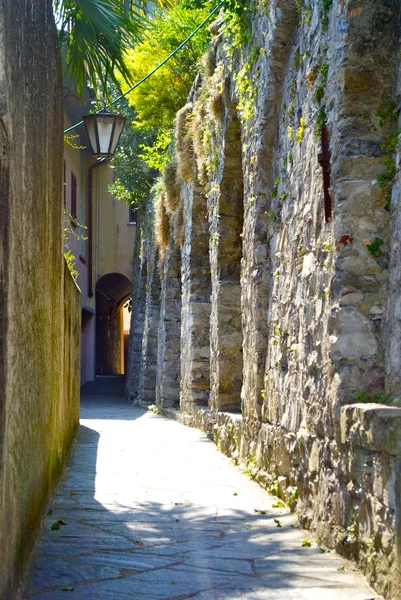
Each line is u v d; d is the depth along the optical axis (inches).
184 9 565.9
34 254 163.8
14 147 128.6
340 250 183.2
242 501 238.7
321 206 202.4
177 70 677.3
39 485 185.9
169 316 652.1
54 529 196.9
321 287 200.5
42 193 182.5
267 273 286.5
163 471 298.5
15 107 130.3
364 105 184.2
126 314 1716.3
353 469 165.2
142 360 831.7
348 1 183.8
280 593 147.8
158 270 757.3
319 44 211.0
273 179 283.9
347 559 168.2
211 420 411.2
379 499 148.1
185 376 541.6
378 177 183.3
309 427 207.3
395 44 185.0
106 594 147.4
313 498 199.6
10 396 126.5
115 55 279.7
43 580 155.3
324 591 148.5
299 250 228.7
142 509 225.8
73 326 364.5
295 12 243.9
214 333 412.8
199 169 445.4
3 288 117.6
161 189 626.2
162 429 481.7
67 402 316.2
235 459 320.8
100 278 1069.8
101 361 1190.9
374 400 177.3
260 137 282.5
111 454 350.0
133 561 170.7
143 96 703.7
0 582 119.4
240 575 160.6
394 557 138.5
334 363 182.5
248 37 303.9
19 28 137.7
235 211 390.0
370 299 181.8
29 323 155.0
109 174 1072.2
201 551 179.8
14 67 129.2
